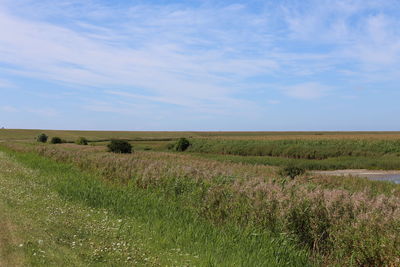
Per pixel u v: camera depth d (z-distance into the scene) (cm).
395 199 1098
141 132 17650
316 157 5850
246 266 757
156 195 1511
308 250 921
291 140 7512
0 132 14900
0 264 689
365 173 3853
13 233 883
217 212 1174
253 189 1241
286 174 2359
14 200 1273
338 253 855
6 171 2169
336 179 2273
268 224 1027
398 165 4281
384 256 779
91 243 821
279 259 841
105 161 2383
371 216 880
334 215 948
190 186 1502
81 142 8594
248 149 6575
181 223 1061
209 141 8056
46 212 1117
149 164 2148
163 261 752
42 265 688
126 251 788
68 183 1697
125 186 1738
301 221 975
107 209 1240
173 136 14800
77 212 1142
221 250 846
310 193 1082
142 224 1033
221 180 1491
